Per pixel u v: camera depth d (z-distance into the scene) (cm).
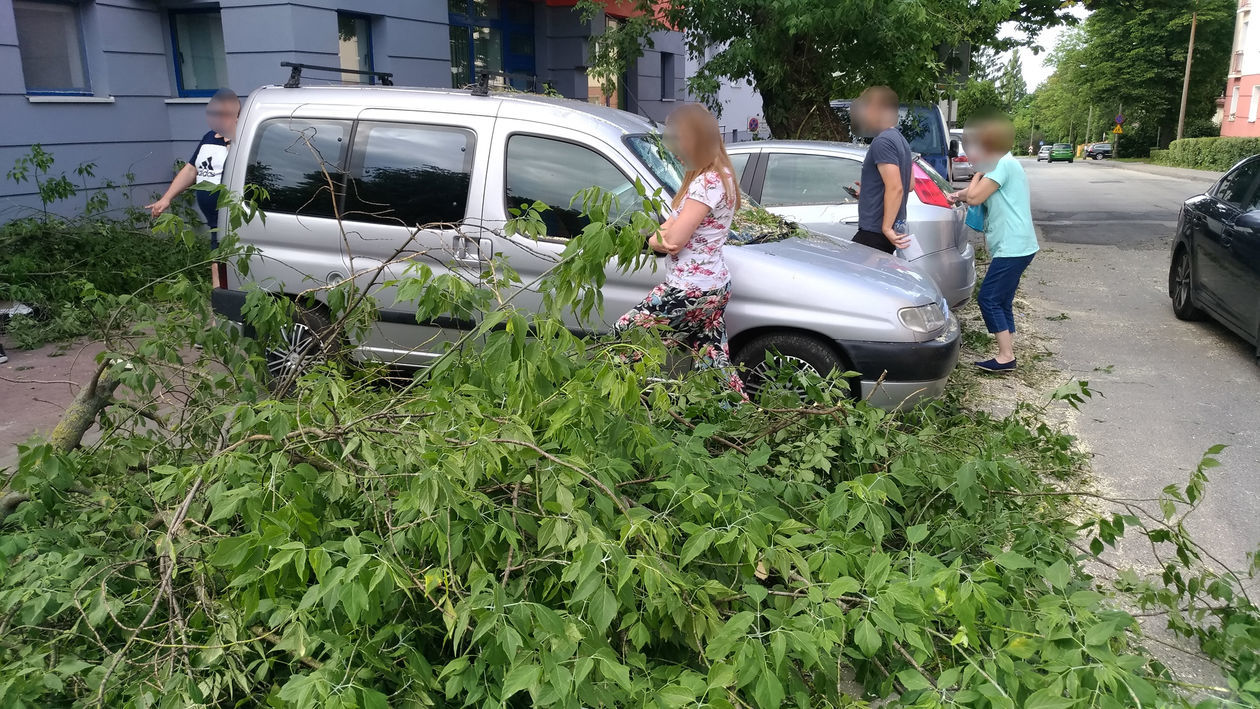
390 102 526
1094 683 195
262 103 545
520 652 194
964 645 204
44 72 959
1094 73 6338
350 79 1038
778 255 500
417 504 208
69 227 845
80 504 278
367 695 182
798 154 751
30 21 940
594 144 496
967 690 193
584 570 199
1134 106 6231
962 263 727
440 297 294
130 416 327
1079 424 574
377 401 298
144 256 854
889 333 478
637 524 213
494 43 1303
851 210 722
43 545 245
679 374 365
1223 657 277
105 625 233
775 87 1112
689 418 348
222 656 207
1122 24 6053
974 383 659
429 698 200
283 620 198
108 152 1011
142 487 276
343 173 499
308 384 272
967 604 203
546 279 331
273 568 189
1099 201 2266
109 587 238
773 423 348
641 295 485
